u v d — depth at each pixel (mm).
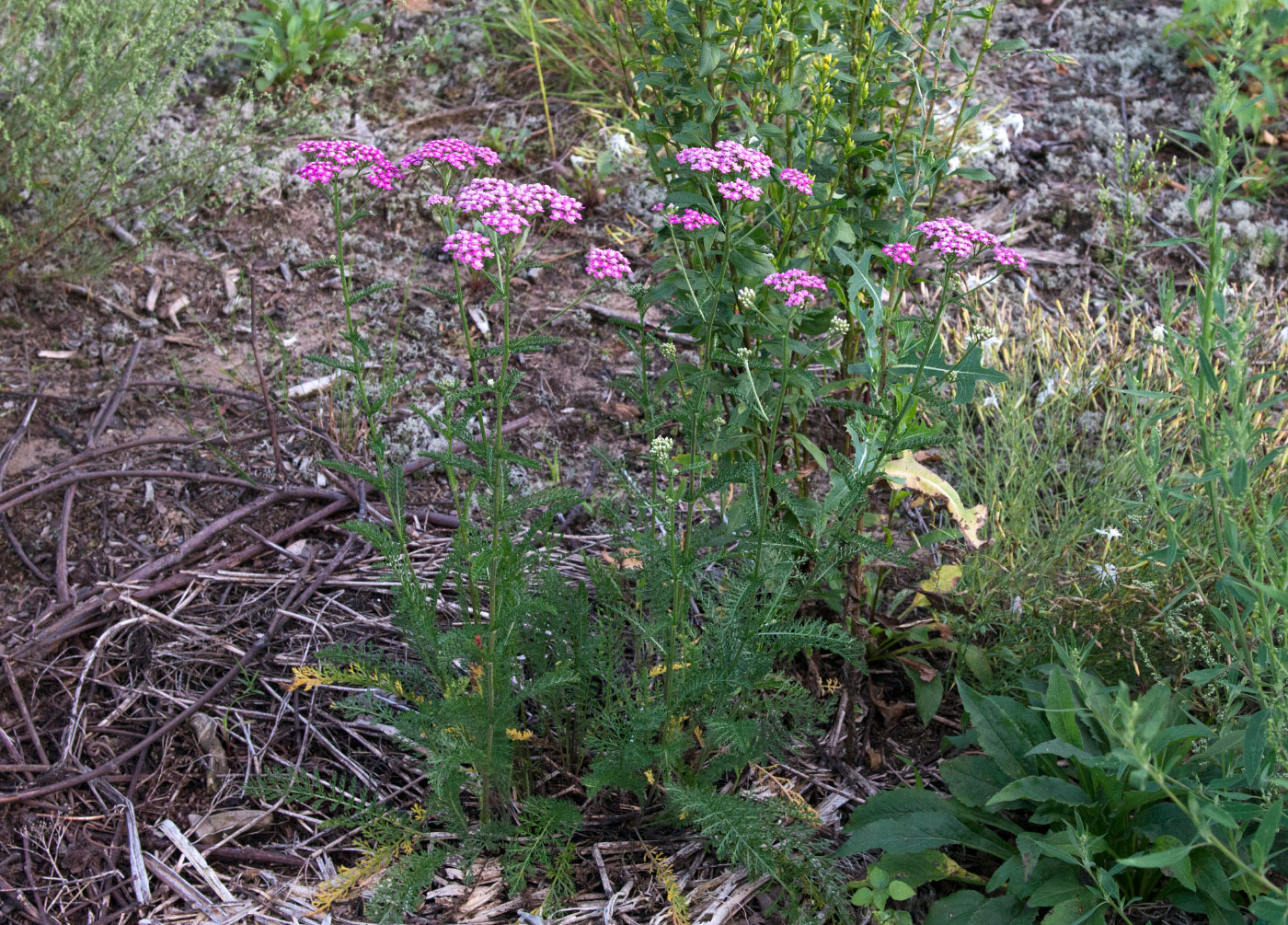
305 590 1333
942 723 1253
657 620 1110
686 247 1251
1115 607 1202
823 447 1529
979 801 1086
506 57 2172
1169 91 2158
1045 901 984
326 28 2117
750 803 1031
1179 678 1191
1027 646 1231
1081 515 1306
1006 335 1568
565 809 1039
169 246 1785
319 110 2002
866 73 1195
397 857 1073
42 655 1245
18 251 1602
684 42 1212
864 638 1249
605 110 2062
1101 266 1841
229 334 1677
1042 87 2166
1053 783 1030
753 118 1242
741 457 1261
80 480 1437
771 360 1229
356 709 1042
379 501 1480
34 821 1102
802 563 1294
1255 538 918
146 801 1129
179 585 1337
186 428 1537
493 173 1943
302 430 1542
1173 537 1003
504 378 901
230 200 1845
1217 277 934
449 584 1336
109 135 1672
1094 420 1542
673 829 1113
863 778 1187
